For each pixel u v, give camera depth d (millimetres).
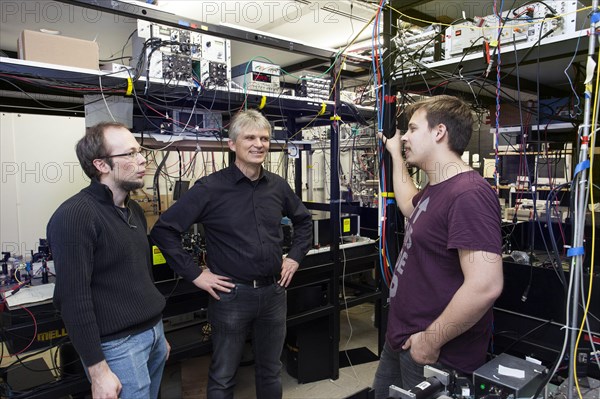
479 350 1271
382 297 2021
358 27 4230
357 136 3447
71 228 1234
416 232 1271
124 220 1407
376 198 3746
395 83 1831
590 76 1016
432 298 1242
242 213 1817
